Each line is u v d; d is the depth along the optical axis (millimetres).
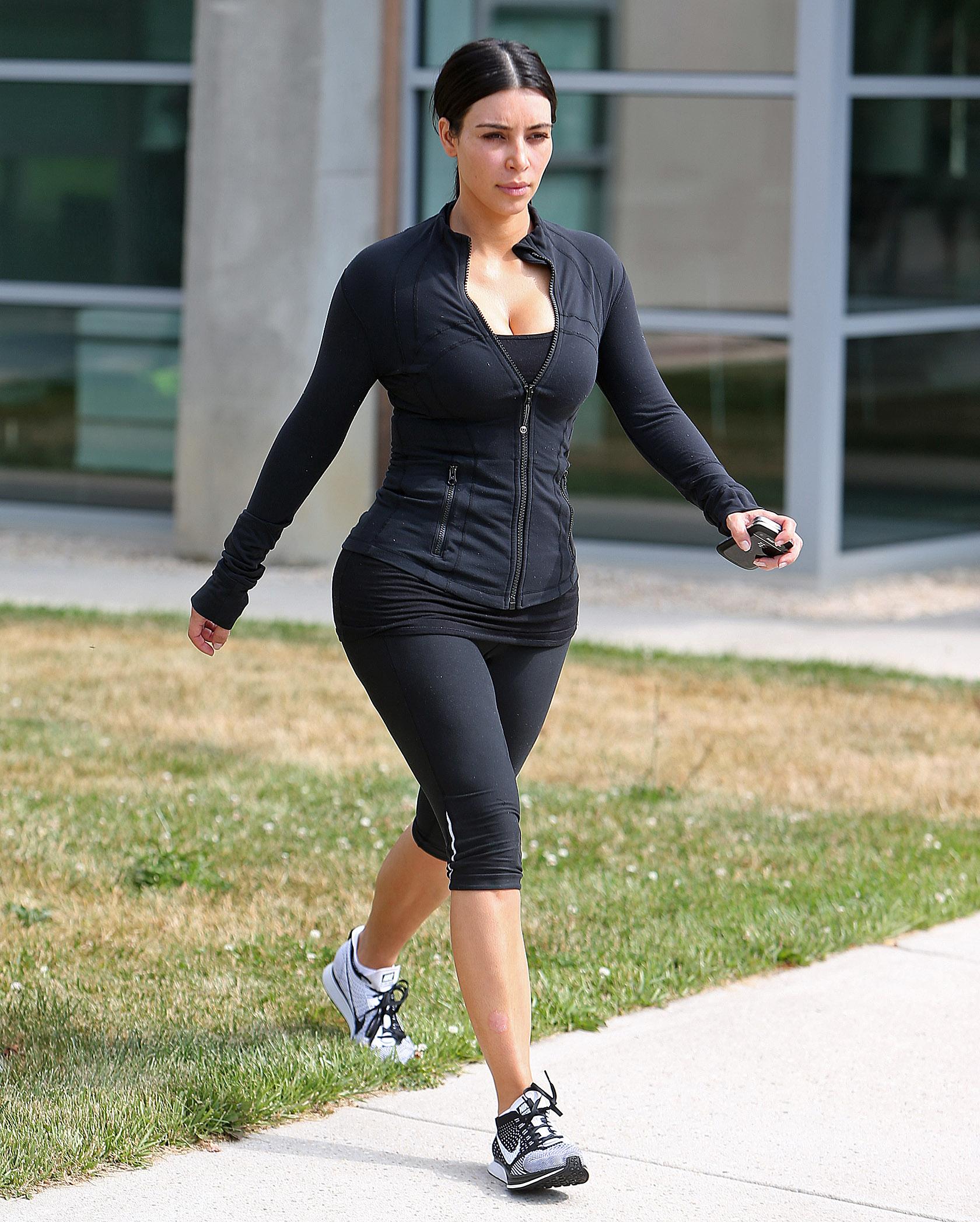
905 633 37312
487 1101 14508
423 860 14320
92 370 48625
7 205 48594
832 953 18516
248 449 43312
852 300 42375
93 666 32094
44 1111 13500
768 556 12906
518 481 13031
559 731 28172
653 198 42781
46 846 21219
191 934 18422
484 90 12688
